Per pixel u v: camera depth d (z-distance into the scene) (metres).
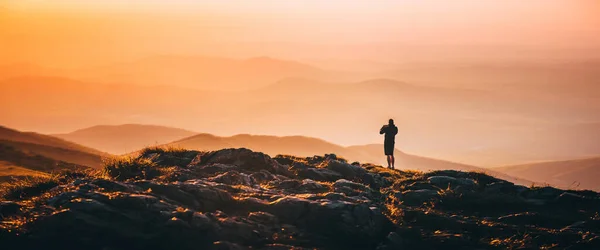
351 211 19.08
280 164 25.91
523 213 21.42
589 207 22.38
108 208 17.80
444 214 21.14
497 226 20.12
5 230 16.89
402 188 24.61
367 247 18.22
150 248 17.25
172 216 17.72
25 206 18.75
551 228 20.19
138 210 17.97
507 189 24.06
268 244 17.59
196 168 24.12
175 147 28.33
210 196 19.55
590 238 18.59
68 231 17.23
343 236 18.52
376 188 25.06
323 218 18.86
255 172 24.14
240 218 18.47
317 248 17.69
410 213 21.05
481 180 26.14
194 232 17.47
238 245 17.19
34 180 22.62
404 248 18.30
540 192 23.73
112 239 17.31
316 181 24.20
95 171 24.48
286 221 19.06
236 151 25.50
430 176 26.64
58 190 20.11
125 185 19.61
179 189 19.66
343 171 26.19
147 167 23.75
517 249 18.20
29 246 16.77
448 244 18.59
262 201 19.81
